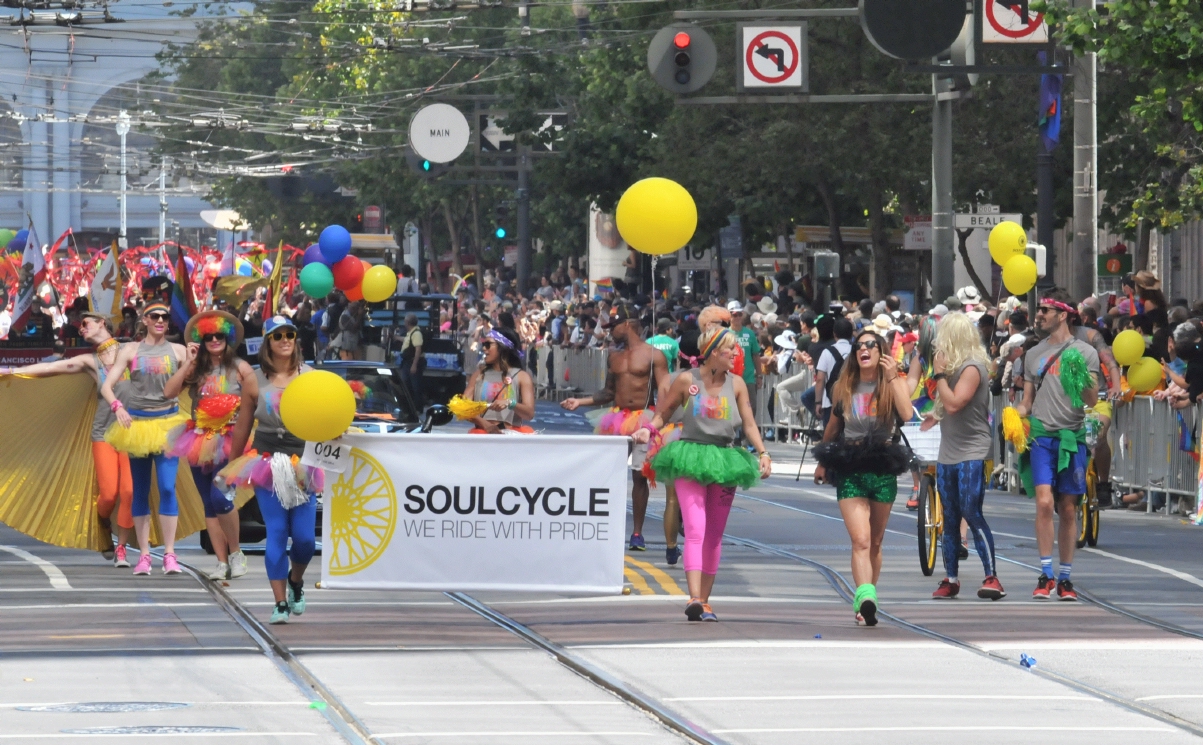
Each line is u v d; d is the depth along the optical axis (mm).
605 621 30547
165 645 27703
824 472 30547
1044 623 30688
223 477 29297
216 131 185500
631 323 40469
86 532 38406
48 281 71500
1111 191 93812
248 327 56500
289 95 163375
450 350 100562
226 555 35562
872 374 30250
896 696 23750
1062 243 138625
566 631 29328
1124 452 55094
